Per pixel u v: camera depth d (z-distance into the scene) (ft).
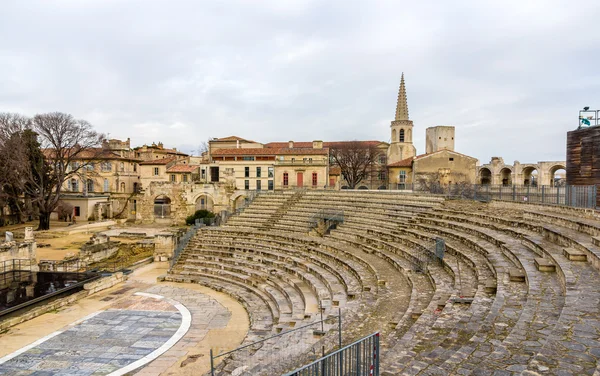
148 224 219.82
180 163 280.92
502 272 55.98
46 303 86.74
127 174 282.15
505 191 122.52
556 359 28.04
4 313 76.95
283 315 73.97
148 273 119.55
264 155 234.99
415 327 43.50
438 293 57.16
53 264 119.44
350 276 81.51
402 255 85.92
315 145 247.29
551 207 90.79
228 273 108.27
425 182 208.33
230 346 66.85
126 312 84.94
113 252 145.28
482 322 39.22
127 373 57.67
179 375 56.85
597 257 47.91
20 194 216.54
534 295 43.70
